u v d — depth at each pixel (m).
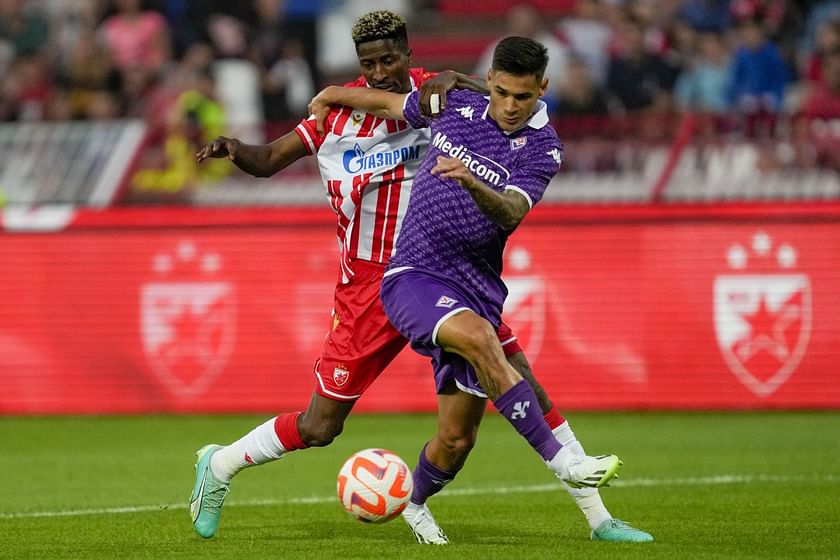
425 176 20.83
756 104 58.56
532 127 20.50
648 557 19.17
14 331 49.34
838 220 46.53
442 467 21.08
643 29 58.94
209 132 49.19
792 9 61.31
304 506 26.84
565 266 47.88
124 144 49.66
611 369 47.53
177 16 63.84
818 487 29.09
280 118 62.00
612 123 48.16
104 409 48.81
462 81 21.16
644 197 48.00
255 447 21.86
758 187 47.47
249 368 48.44
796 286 46.69
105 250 49.25
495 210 19.22
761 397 46.91
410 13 67.19
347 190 22.20
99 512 26.03
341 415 22.20
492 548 20.31
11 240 49.56
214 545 21.16
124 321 49.03
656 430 41.59
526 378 21.56
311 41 64.38
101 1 64.62
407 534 22.47
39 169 50.00
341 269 22.33
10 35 64.62
